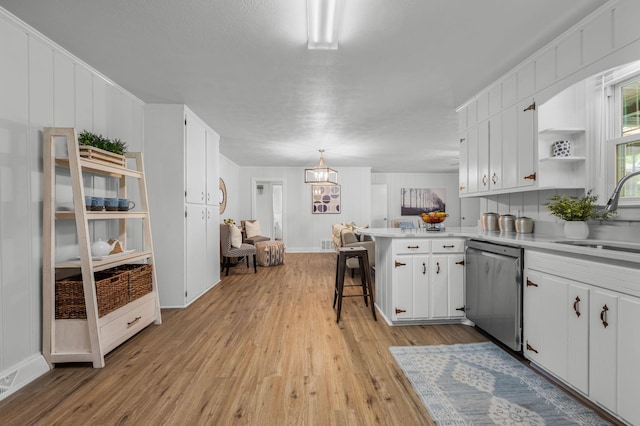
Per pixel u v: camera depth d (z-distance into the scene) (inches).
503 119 106.8
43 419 59.6
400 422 58.3
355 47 87.8
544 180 89.3
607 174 80.5
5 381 68.4
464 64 98.7
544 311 73.4
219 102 130.9
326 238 324.5
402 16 73.8
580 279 63.2
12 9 69.7
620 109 79.8
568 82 80.6
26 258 75.4
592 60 73.8
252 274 203.8
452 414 60.4
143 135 131.1
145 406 63.6
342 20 75.3
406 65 98.8
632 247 68.2
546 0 68.6
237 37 82.4
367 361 82.9
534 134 92.3
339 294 116.5
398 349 89.8
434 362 81.7
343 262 117.3
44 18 73.3
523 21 76.2
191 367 80.0
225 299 144.8
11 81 72.1
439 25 77.6
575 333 64.4
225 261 216.8
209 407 63.2
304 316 120.6
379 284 128.9
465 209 372.5
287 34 81.1
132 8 70.2
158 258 131.7
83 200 79.5
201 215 153.1
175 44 85.8
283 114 147.4
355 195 327.3
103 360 80.3
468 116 130.8
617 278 55.4
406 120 158.1
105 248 89.5
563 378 67.4
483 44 86.9
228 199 277.3
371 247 180.9
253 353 88.1
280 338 99.0
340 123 163.2
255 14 72.8
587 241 76.0
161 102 130.7
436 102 132.6
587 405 62.9
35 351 77.5
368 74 105.3
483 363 81.2
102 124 104.9
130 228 123.2
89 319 78.8
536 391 68.1
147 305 105.0
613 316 56.1
